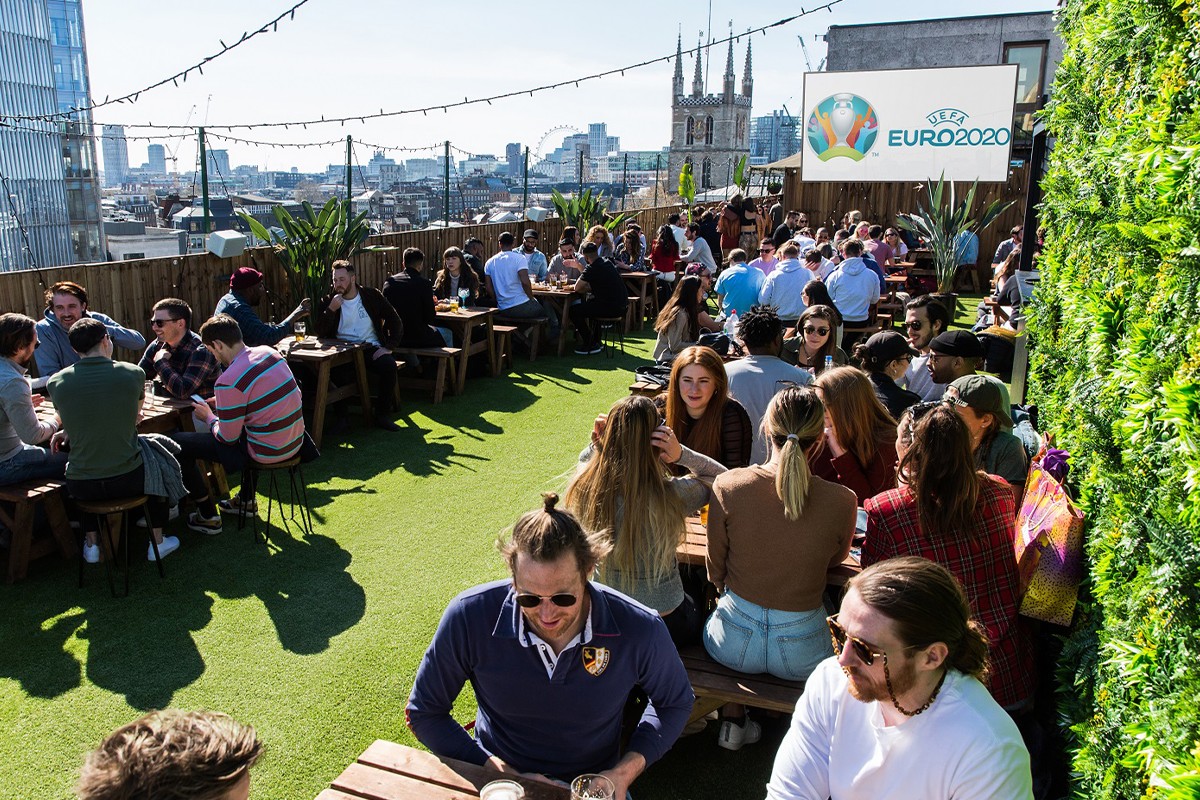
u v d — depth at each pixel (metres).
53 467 4.73
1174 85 2.33
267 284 8.88
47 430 4.68
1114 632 2.20
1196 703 1.57
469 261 10.41
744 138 98.50
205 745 1.42
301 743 3.34
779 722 3.54
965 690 1.83
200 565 4.85
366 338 7.52
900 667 1.79
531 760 2.38
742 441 4.02
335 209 9.05
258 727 3.43
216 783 1.40
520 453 6.90
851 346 9.78
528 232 11.62
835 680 1.98
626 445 2.93
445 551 5.07
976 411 3.65
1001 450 3.72
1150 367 2.07
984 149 16.02
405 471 6.46
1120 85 3.27
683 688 2.43
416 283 8.16
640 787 3.16
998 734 1.79
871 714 1.91
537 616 2.13
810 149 16.95
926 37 19.48
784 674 2.99
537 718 2.32
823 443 3.82
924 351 5.71
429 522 5.50
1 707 3.54
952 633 1.78
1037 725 2.91
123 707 3.55
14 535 4.54
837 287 9.56
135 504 4.41
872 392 3.76
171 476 4.61
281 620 4.27
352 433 7.38
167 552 4.99
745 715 3.32
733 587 3.07
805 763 2.02
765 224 16.75
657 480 2.96
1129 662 1.94
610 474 2.94
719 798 3.11
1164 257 2.15
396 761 2.31
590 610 2.25
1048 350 4.28
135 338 6.17
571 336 11.70
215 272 8.27
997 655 2.85
